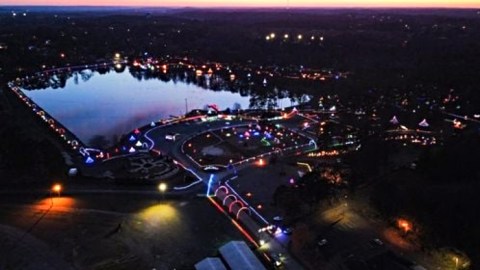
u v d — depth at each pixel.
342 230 99.88
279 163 143.62
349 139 156.50
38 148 131.00
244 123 188.38
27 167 128.38
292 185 117.44
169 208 113.38
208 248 96.06
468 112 189.00
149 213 110.44
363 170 122.94
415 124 178.38
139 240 98.62
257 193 121.88
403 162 135.75
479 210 94.06
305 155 150.12
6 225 102.81
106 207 113.00
